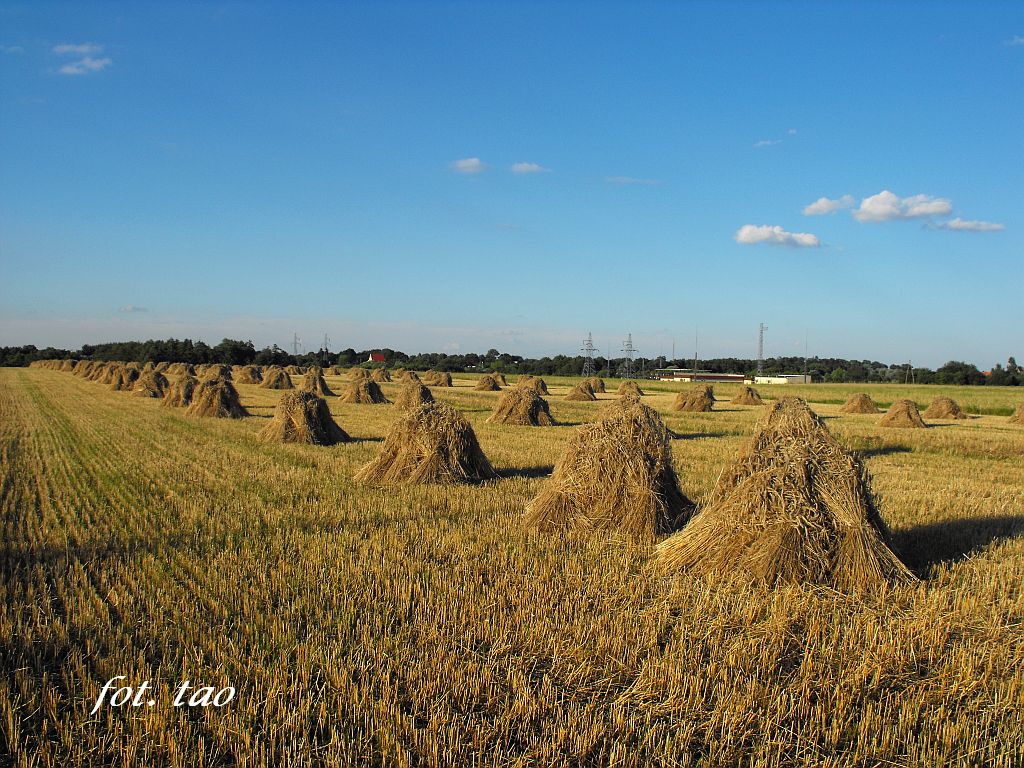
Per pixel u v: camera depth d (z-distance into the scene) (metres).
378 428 27.48
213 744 5.17
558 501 10.97
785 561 8.42
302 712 5.38
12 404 37.31
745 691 5.80
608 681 6.05
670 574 8.83
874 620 7.19
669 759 4.96
